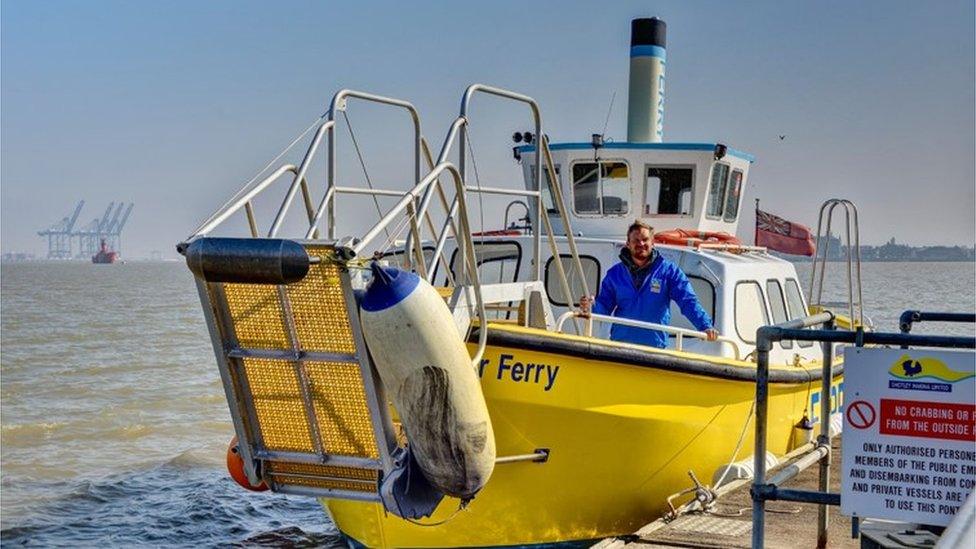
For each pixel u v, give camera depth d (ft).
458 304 21.84
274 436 19.61
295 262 16.72
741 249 33.73
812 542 21.52
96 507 42.14
